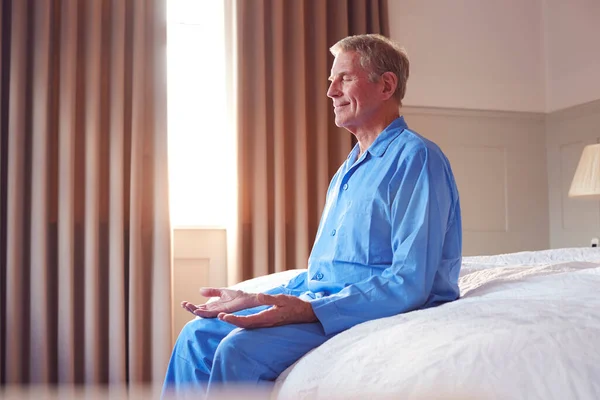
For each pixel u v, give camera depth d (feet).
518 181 13.70
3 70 10.47
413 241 4.42
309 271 5.28
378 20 12.25
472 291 5.06
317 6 11.84
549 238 13.82
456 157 13.33
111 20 10.78
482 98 13.47
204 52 12.48
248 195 11.47
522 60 13.82
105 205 10.79
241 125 11.27
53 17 10.68
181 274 11.55
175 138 12.08
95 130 10.52
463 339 3.29
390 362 3.32
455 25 13.38
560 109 13.50
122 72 10.69
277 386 3.92
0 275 10.23
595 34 12.50
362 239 4.79
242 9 11.46
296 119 11.61
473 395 2.91
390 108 5.43
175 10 12.34
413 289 4.33
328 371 3.52
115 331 10.34
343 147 11.94
